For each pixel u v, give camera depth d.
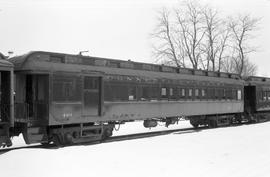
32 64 14.48
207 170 9.75
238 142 15.34
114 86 17.73
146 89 19.64
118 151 12.53
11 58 15.38
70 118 15.56
